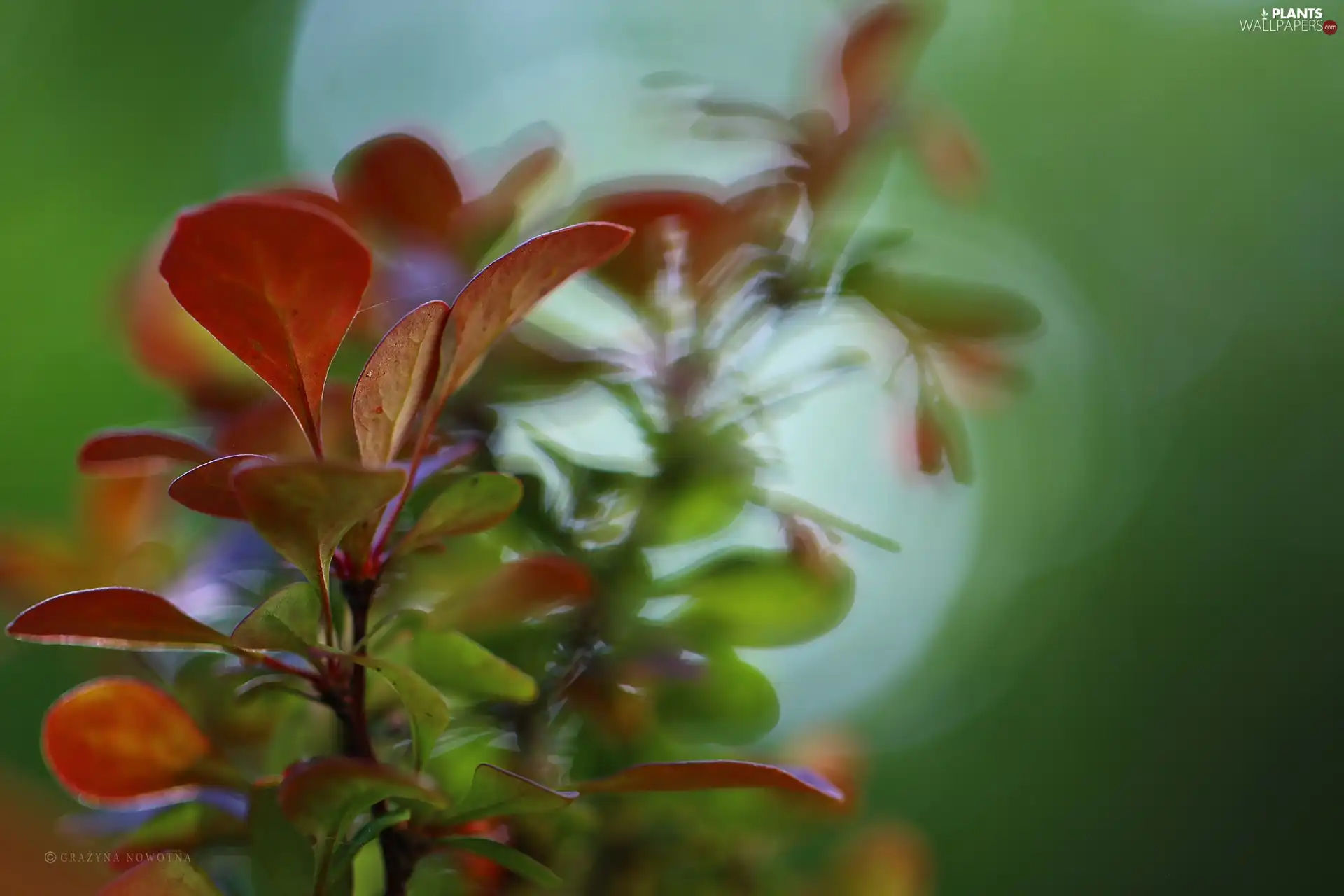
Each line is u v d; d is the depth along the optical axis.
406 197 0.48
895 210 1.92
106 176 1.69
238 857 0.46
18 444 1.46
